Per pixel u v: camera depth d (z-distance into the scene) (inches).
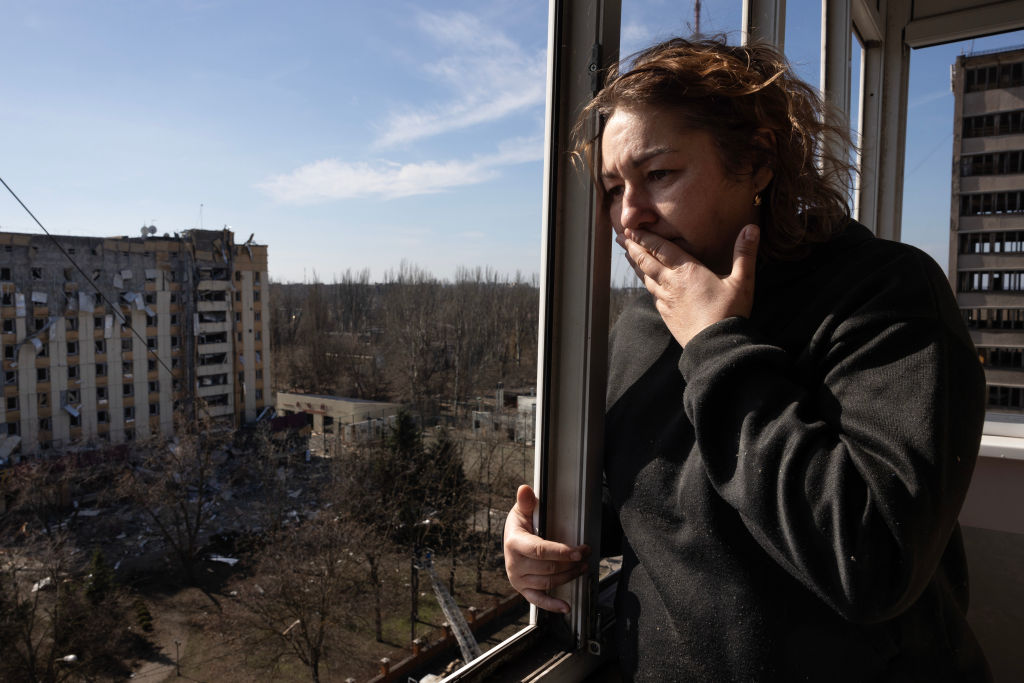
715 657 19.6
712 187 20.6
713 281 19.7
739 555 19.1
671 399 23.2
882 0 80.0
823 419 17.8
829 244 21.6
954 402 16.6
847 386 17.3
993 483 55.6
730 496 17.3
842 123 26.1
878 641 18.6
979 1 75.7
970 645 21.9
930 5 79.4
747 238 19.8
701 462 20.1
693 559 20.0
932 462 14.9
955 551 22.8
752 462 16.7
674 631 21.0
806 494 15.7
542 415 30.2
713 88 19.7
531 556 26.6
